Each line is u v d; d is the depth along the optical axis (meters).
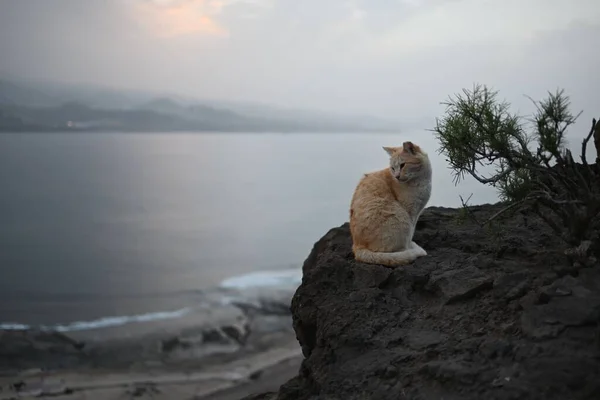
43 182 109.62
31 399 17.00
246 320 26.42
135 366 20.45
